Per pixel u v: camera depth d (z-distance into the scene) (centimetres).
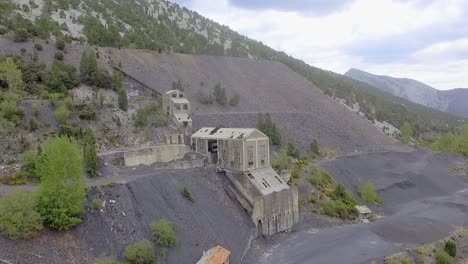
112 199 6062
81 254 4925
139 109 10706
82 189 5303
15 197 4831
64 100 9362
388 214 10406
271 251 7419
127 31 17550
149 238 5816
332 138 15375
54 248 4769
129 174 7588
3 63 9200
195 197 7494
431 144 18550
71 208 5131
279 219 8431
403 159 15025
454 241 8031
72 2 18362
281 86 19338
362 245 7688
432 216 10025
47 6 16638
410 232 8388
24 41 11694
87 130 8350
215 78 17175
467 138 17250
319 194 10081
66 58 12075
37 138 7900
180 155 9581
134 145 9400
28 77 9812
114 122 9825
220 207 7706
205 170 8569
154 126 10419
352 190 11481
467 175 14538
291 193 8794
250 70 19850
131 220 5925
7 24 12412
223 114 13550
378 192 11738
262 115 13962
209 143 9656
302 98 18762
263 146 9194
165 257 5653
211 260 5634
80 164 5409
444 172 14300
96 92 10862
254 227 7850
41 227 4797
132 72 13750
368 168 13338
